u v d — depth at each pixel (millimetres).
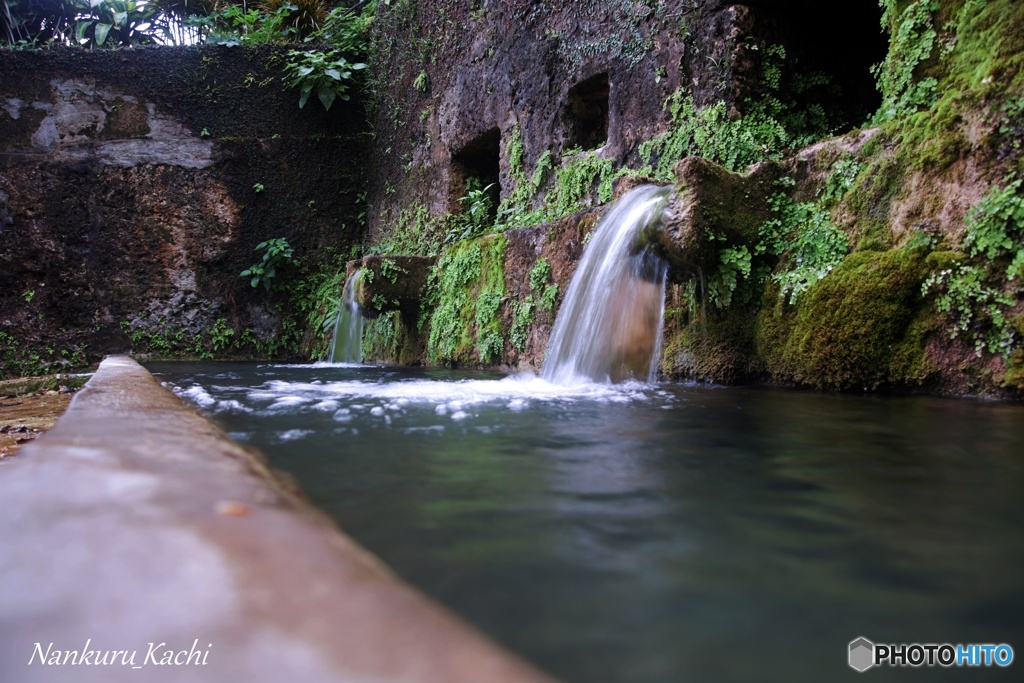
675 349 4312
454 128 9023
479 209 8438
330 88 11375
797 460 1776
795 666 713
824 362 3494
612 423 2463
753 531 1168
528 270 5938
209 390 4039
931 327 3154
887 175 3500
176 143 11141
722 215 3793
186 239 11164
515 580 934
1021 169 2906
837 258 3596
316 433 2229
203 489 1009
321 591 663
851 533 1160
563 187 6750
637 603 863
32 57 10680
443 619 638
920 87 3699
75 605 606
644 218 4098
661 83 5656
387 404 3125
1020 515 1272
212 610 605
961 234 3117
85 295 10781
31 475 1052
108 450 1287
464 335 6895
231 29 13594
